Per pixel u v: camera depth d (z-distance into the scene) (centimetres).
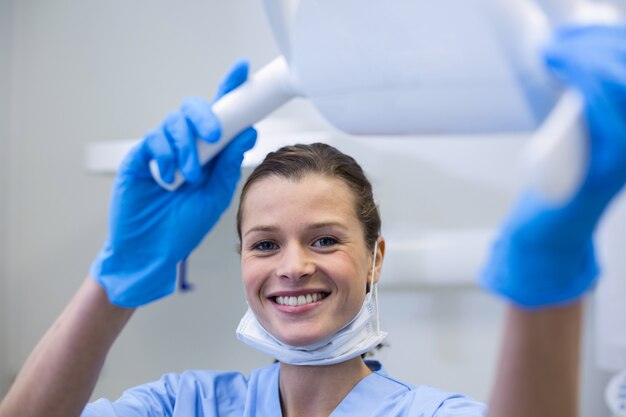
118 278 87
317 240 96
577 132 52
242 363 181
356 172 102
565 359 65
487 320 164
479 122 64
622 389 132
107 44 196
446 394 96
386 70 64
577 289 60
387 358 170
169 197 89
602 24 59
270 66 81
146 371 188
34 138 204
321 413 99
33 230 205
